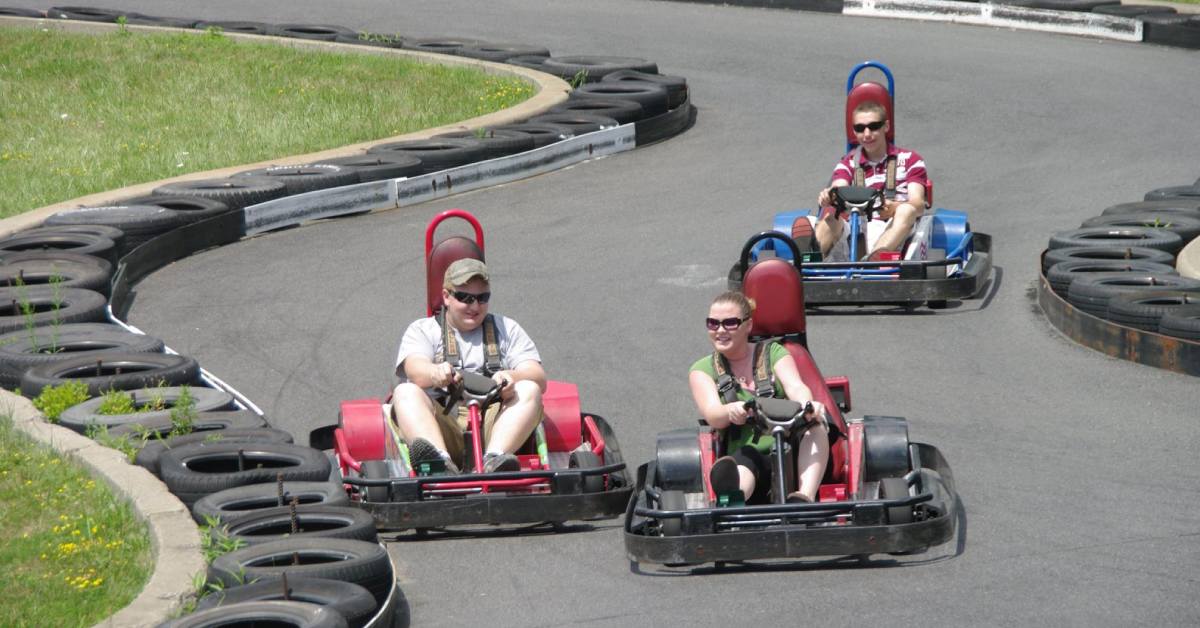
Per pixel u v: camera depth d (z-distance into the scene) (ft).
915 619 22.36
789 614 22.85
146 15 106.63
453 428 28.86
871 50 90.99
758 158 66.13
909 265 41.57
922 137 69.36
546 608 23.75
